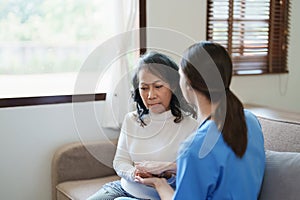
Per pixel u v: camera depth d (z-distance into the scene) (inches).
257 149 63.6
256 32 131.0
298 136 75.7
